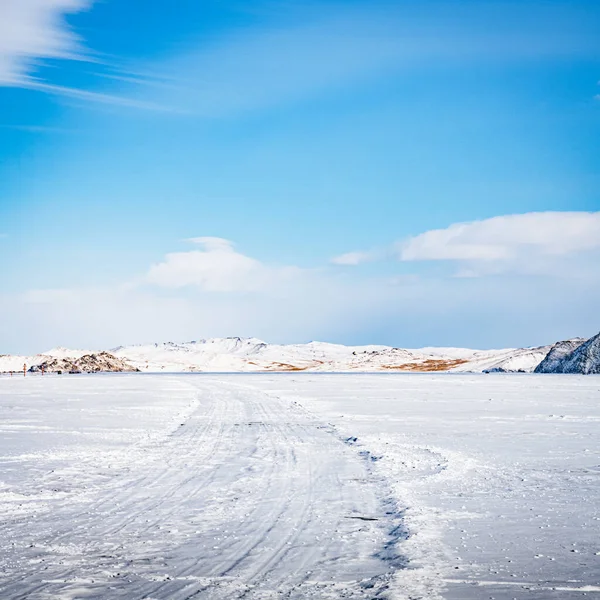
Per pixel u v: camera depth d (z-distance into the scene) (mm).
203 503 11102
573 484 12602
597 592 6609
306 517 10039
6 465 15203
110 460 15984
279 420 27219
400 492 11672
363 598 6398
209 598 6434
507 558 7805
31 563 7730
